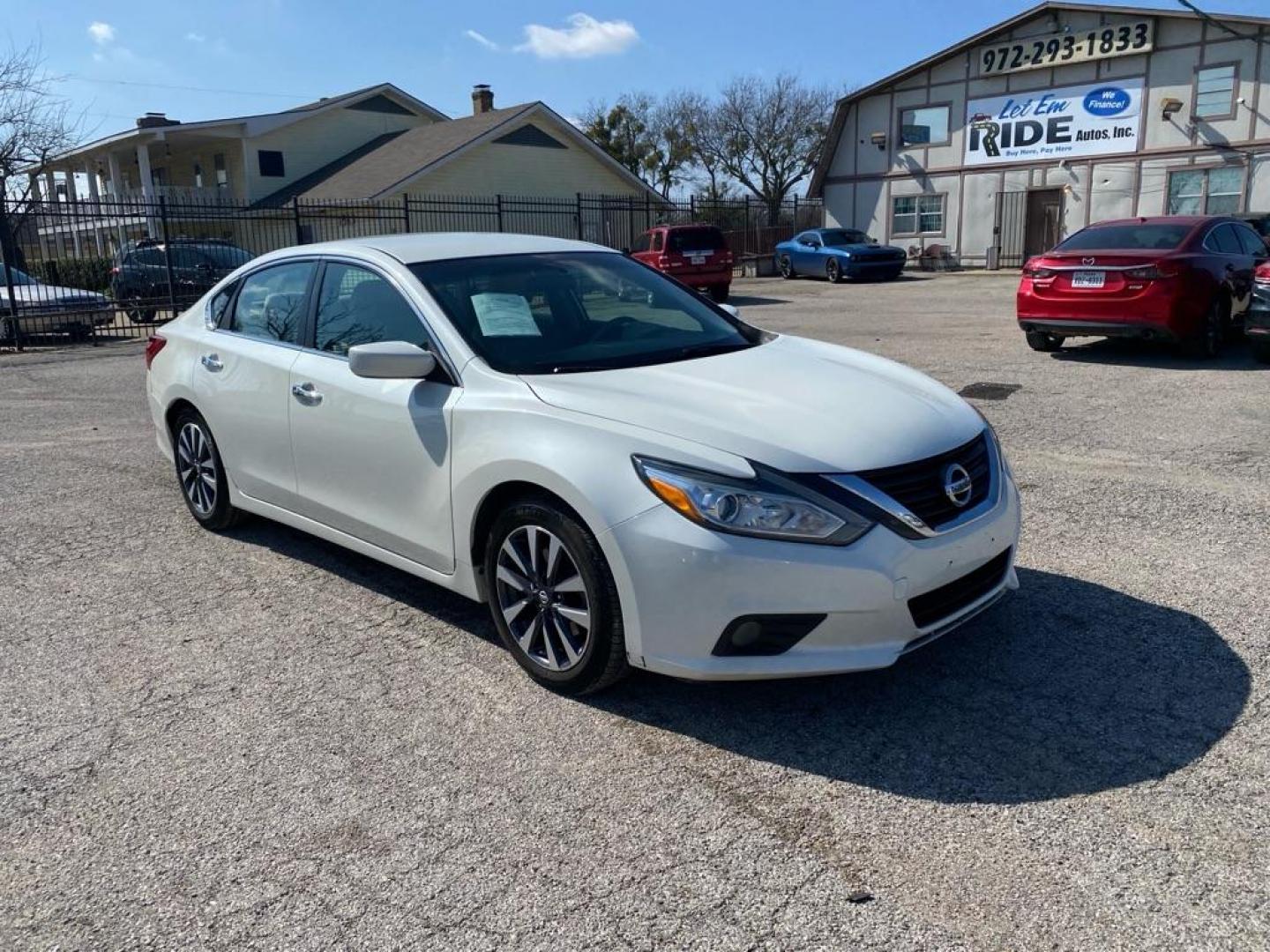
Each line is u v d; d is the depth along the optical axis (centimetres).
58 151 2803
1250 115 2519
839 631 304
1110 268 967
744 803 290
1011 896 247
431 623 424
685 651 313
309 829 285
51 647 409
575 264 460
